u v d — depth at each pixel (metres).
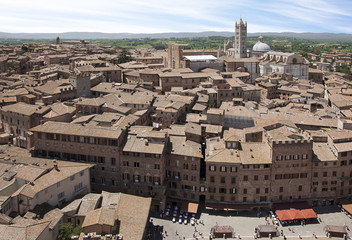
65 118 185.38
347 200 157.12
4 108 189.50
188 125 176.25
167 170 156.38
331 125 185.12
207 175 151.62
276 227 140.00
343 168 155.12
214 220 146.75
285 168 151.00
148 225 136.12
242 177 150.62
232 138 156.12
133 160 150.50
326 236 136.88
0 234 103.56
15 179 129.38
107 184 154.50
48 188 126.12
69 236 114.75
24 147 174.12
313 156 154.12
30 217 116.06
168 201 157.12
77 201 130.12
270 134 159.00
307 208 150.25
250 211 153.50
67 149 155.25
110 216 117.75
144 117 191.75
